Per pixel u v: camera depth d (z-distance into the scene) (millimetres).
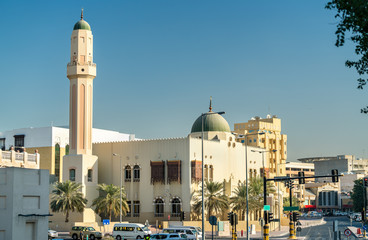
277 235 97562
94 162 107062
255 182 110938
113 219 109500
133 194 109562
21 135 138875
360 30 24062
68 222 96750
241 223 106000
